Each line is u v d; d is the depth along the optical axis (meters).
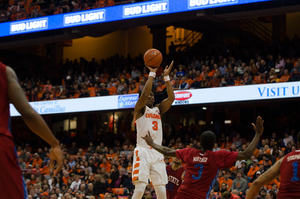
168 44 35.03
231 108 24.47
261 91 18.88
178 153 5.03
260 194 13.55
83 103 23.36
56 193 16.91
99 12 24.38
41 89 27.12
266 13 21.00
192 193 4.79
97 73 26.83
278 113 22.98
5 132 2.47
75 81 26.92
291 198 4.05
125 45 36.00
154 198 14.81
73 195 16.52
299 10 20.34
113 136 24.91
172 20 23.73
